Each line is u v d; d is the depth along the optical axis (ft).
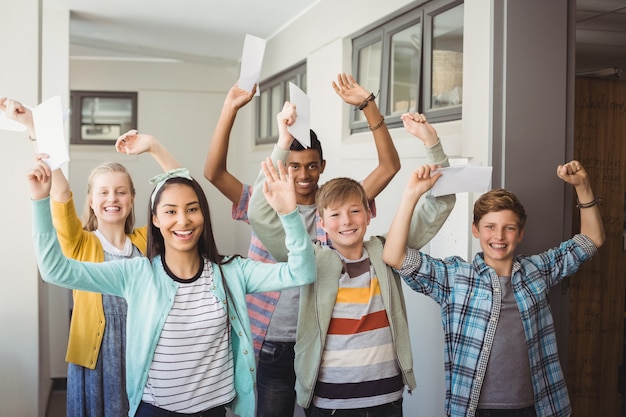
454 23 10.21
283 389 7.80
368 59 13.39
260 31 19.02
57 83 16.29
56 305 16.57
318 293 6.53
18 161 9.92
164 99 25.79
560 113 8.53
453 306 7.02
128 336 5.83
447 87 10.43
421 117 7.02
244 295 6.10
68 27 16.44
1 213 9.88
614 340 10.93
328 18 14.71
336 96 14.12
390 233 6.76
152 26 18.60
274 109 20.48
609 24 12.42
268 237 6.84
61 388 15.94
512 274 7.08
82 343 7.49
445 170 6.56
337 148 14.06
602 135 10.86
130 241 8.13
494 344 6.84
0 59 10.04
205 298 5.93
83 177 25.29
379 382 6.48
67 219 7.00
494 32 8.30
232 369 6.09
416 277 6.89
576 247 7.50
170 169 7.16
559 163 8.55
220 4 16.03
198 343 5.84
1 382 9.95
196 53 22.85
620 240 10.94
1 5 10.05
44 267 5.61
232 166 25.30
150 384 5.79
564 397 7.19
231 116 7.37
